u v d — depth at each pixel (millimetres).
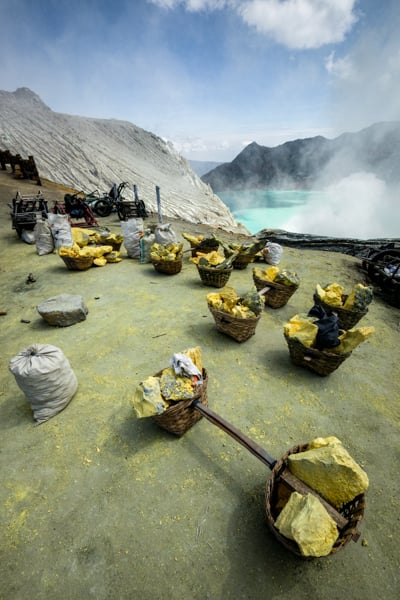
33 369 2480
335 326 3195
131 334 4012
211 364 3479
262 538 1895
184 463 2344
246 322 3615
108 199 10859
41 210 8477
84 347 3734
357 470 1736
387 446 2559
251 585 1691
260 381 3240
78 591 1656
